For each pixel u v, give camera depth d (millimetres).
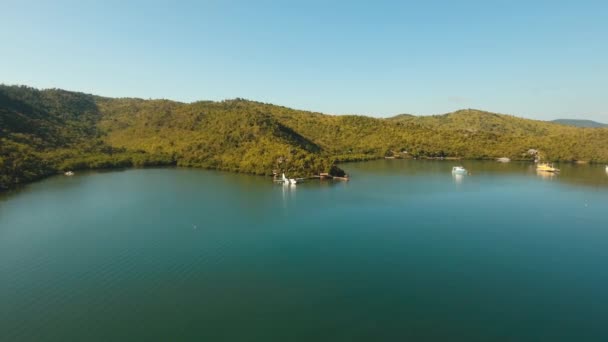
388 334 50500
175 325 51812
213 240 85000
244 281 65125
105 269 69250
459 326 52312
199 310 55688
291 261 73750
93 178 168000
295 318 53969
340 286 63531
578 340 49188
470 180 173250
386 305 57625
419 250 80188
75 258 74062
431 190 147250
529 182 167750
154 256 75625
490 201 127688
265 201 125375
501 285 64312
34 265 70688
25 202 120125
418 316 54812
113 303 57406
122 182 158625
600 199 131250
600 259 75438
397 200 128250
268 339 49062
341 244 83375
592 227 97312
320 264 72312
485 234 91062
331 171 177250
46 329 50500
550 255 77625
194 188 146625
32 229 92062
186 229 92938
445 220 103312
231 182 160750
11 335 49188
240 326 51844
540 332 51031
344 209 115000
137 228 93688
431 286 63875
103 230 91562
